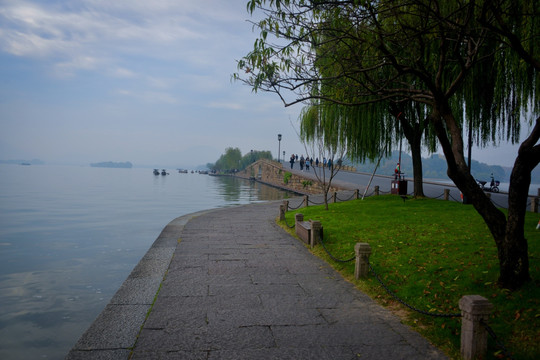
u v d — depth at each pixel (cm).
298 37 617
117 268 1147
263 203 2611
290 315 570
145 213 2808
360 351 452
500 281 621
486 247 874
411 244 983
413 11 699
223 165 18925
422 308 592
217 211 2098
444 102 628
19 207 3070
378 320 558
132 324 520
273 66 626
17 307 796
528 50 908
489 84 1506
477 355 422
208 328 511
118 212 2853
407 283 704
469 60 653
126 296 642
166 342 464
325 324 538
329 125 2166
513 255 604
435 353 450
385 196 2167
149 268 834
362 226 1284
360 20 600
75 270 1120
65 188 6147
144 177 14475
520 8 764
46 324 705
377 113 1981
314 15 618
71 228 2012
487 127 1584
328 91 845
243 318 552
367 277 764
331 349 455
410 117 1927
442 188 2898
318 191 3812
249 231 1394
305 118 2980
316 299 651
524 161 580
